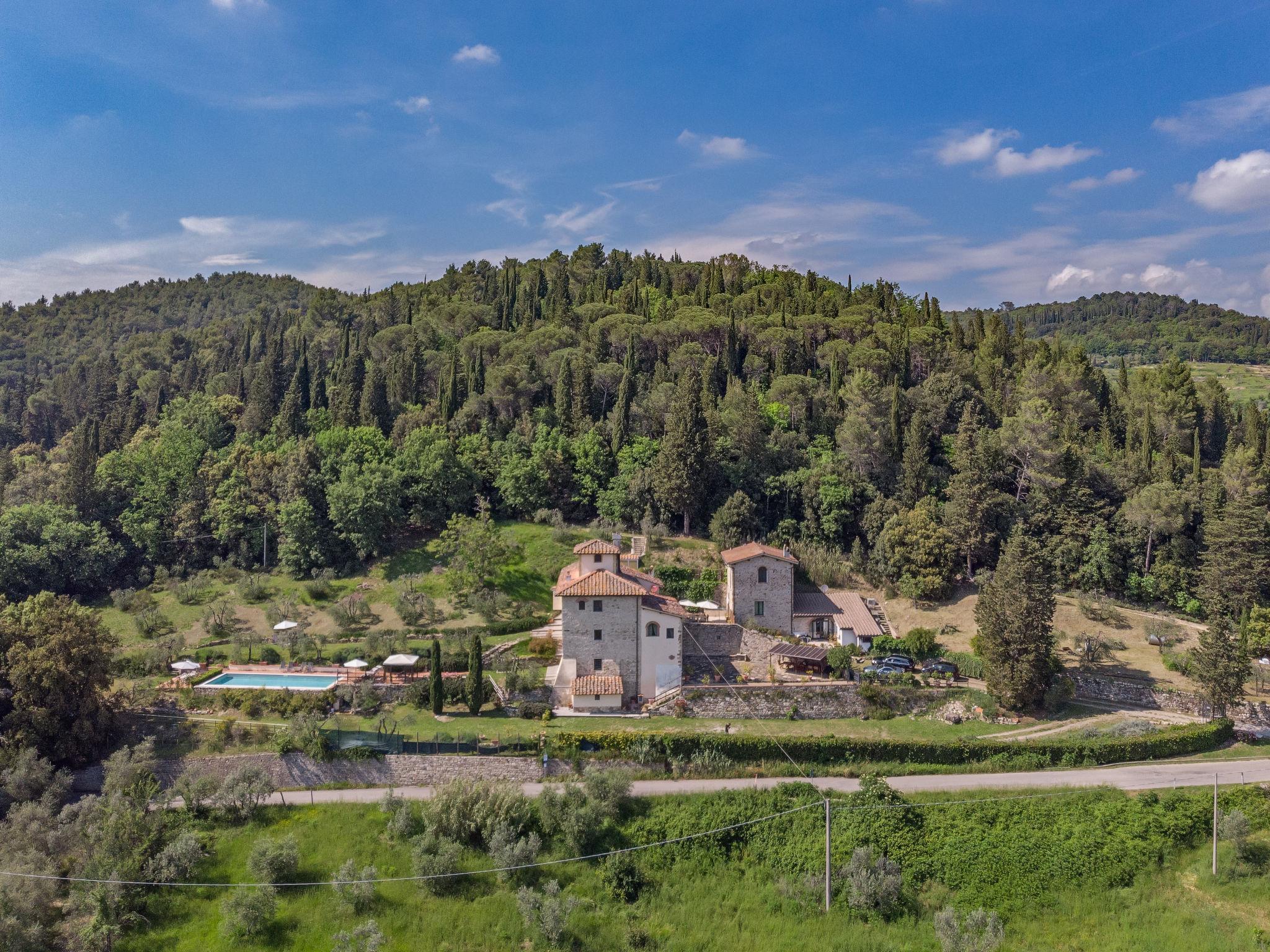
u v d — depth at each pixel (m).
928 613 84.94
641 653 69.62
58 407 171.75
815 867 47.22
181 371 174.00
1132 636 79.81
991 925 40.56
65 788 54.00
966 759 57.25
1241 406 159.00
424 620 82.75
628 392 117.19
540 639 75.44
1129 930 42.62
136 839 48.00
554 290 174.38
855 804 50.47
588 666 69.44
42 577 93.12
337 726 59.94
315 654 74.38
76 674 57.78
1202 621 83.00
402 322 174.00
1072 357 121.06
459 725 61.00
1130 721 62.69
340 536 97.12
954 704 66.69
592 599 69.50
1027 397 111.81
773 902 45.53
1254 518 80.44
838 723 64.56
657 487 99.19
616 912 45.25
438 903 45.38
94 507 105.62
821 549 93.25
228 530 100.50
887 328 138.00
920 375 134.50
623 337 136.62
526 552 95.12
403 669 70.44
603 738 57.19
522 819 50.06
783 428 111.25
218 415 131.00
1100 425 116.56
